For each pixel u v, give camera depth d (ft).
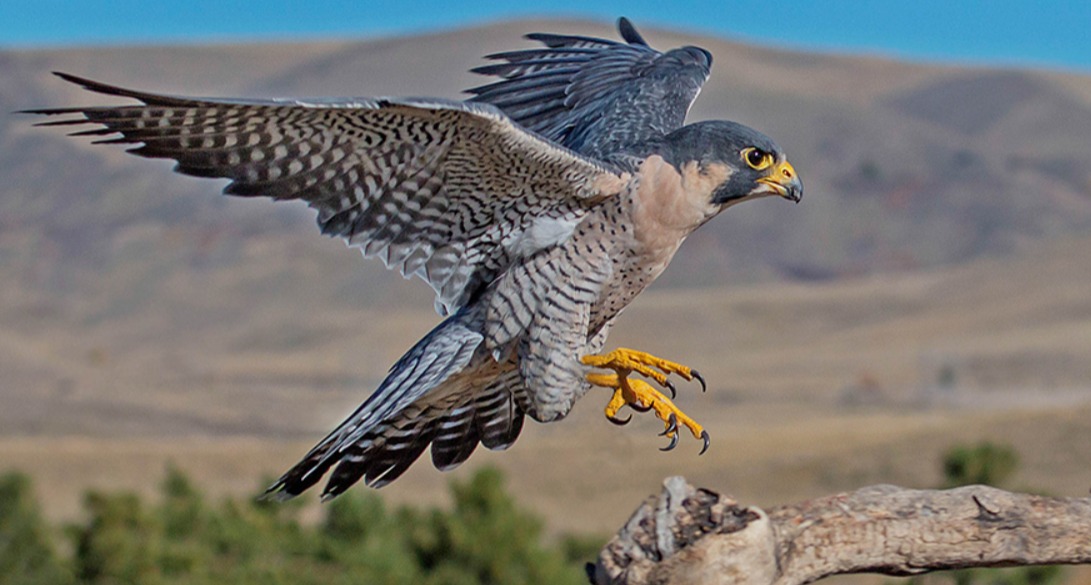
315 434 220.43
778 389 291.17
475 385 20.99
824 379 309.63
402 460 21.24
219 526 43.86
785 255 602.44
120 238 615.98
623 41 26.27
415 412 21.03
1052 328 336.29
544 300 20.10
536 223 19.83
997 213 653.71
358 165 18.62
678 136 20.75
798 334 390.42
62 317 533.96
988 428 119.96
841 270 595.47
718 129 20.67
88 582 40.75
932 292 403.34
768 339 391.24
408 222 19.53
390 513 52.19
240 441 199.82
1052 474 102.53
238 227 617.21
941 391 277.23
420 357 20.12
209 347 476.54
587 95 24.84
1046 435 112.98
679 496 15.48
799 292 428.97
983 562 16.38
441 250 19.92
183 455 146.72
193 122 17.16
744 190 20.63
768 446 136.77
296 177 18.42
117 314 536.42
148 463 141.28
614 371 20.42
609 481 111.65
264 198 18.48
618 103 24.07
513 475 114.73
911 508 16.24
